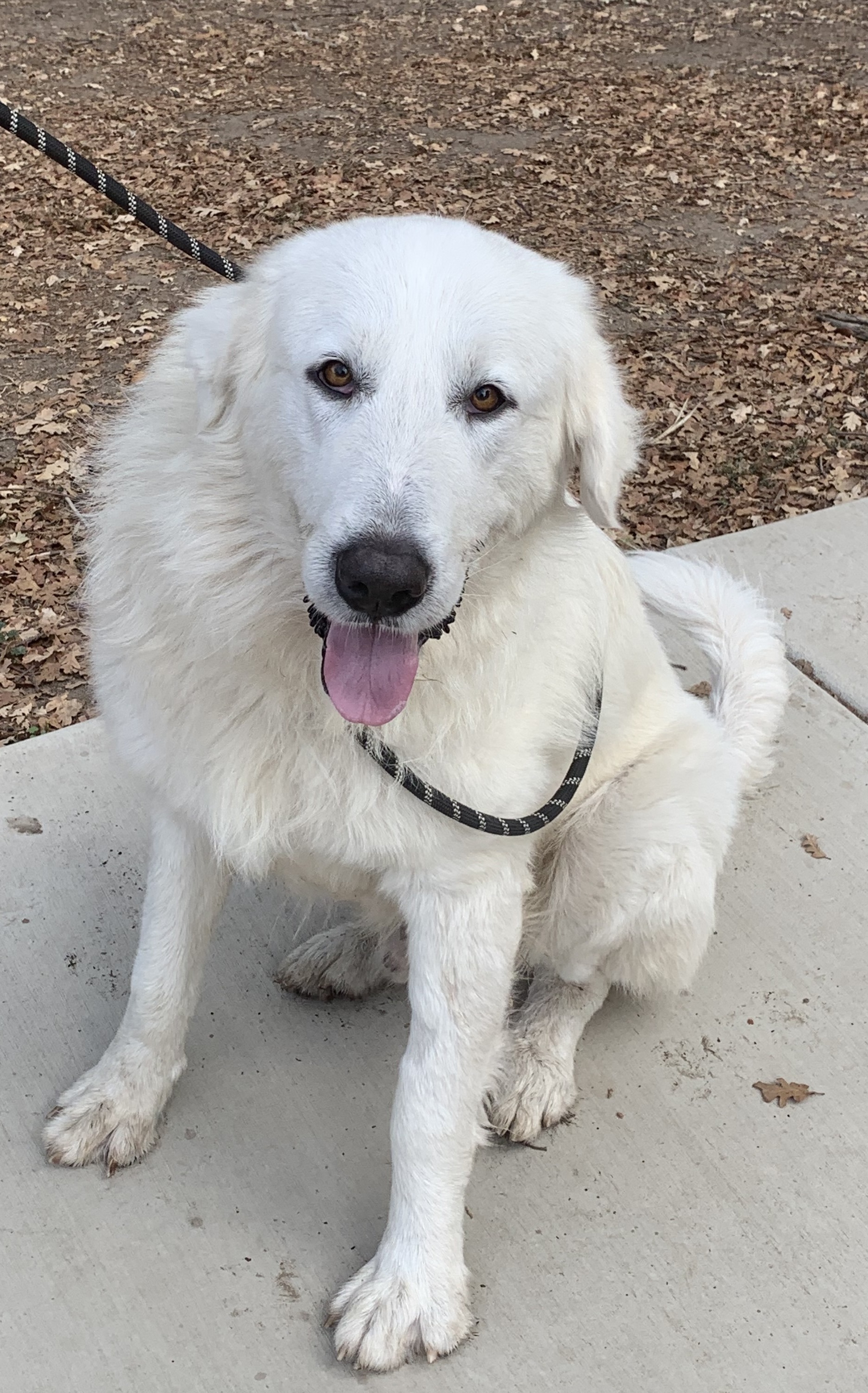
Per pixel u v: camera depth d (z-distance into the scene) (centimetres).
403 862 93
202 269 290
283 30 500
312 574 81
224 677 90
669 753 113
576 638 99
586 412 96
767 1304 96
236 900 125
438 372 84
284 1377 91
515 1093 107
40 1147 104
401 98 420
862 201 336
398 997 118
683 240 309
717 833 113
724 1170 104
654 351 251
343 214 324
